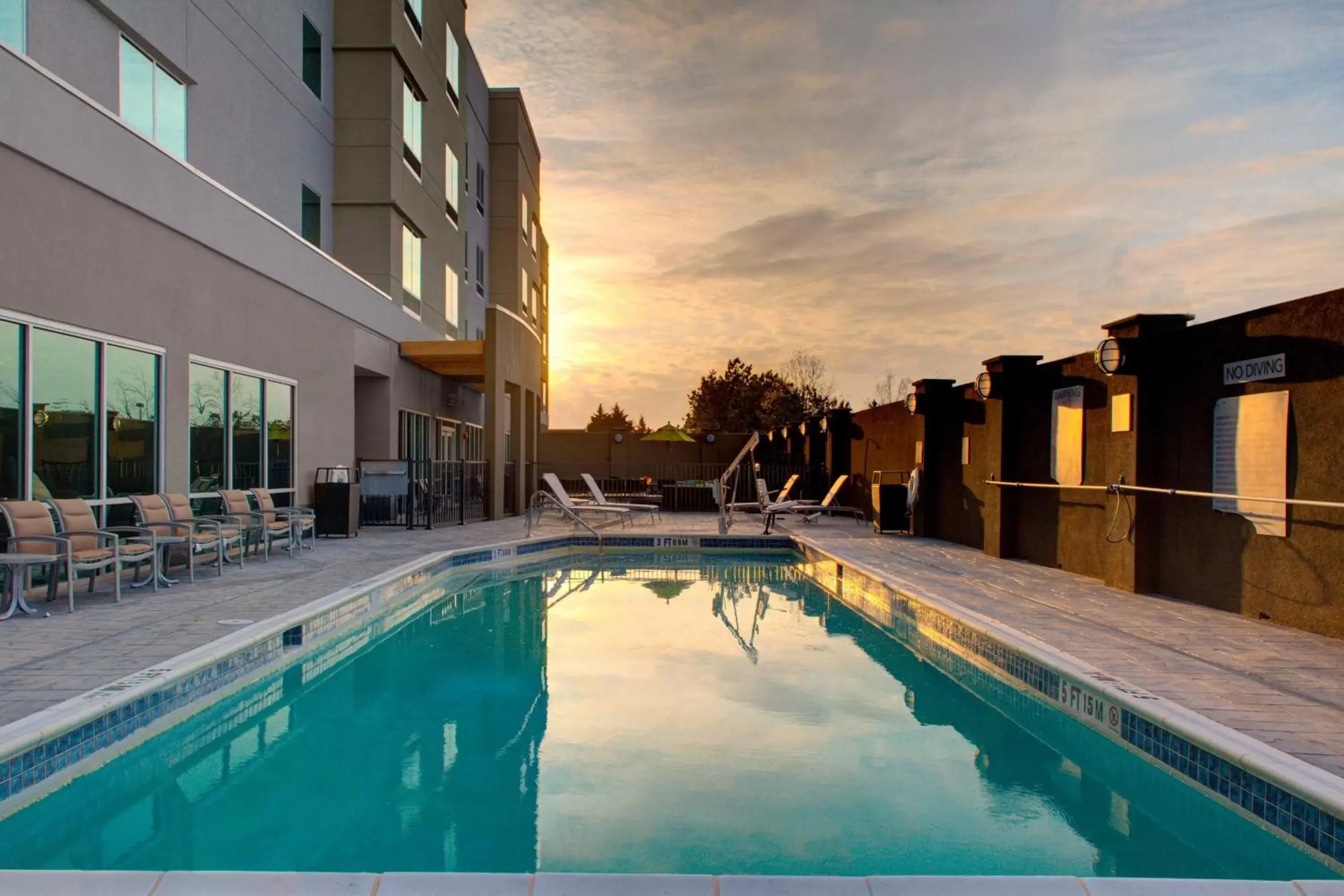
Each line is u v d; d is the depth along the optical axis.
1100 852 3.02
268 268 10.43
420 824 3.23
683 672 5.66
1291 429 5.57
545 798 3.46
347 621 6.59
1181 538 6.70
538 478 20.62
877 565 9.10
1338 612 5.20
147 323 7.90
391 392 15.30
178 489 8.47
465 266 21.84
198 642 4.85
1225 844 3.10
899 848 3.02
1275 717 3.61
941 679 5.51
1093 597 6.88
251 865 2.91
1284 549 5.64
